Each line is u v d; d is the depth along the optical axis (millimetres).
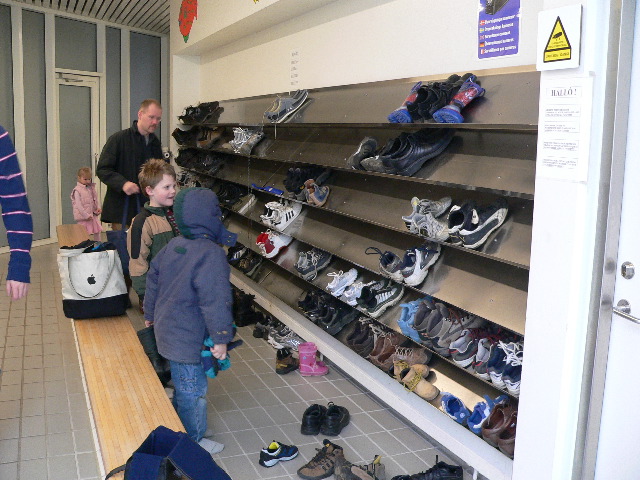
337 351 3932
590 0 1928
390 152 3057
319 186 4098
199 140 6605
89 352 3088
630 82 1973
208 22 5727
